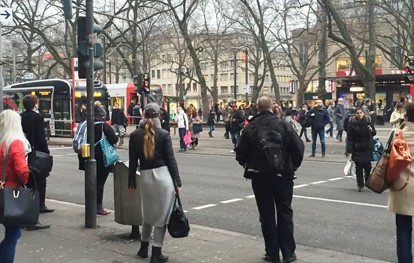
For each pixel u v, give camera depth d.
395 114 15.37
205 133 32.94
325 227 8.05
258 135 5.83
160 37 65.19
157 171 5.85
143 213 6.02
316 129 18.05
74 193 11.61
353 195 10.75
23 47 56.78
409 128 5.15
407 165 4.97
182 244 6.82
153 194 5.85
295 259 6.07
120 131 24.30
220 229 7.95
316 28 46.91
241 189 11.80
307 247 6.86
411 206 4.99
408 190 5.00
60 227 7.80
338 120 23.31
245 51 48.25
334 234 7.61
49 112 29.20
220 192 11.42
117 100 39.84
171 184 5.87
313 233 7.68
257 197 6.02
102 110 8.61
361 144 11.01
